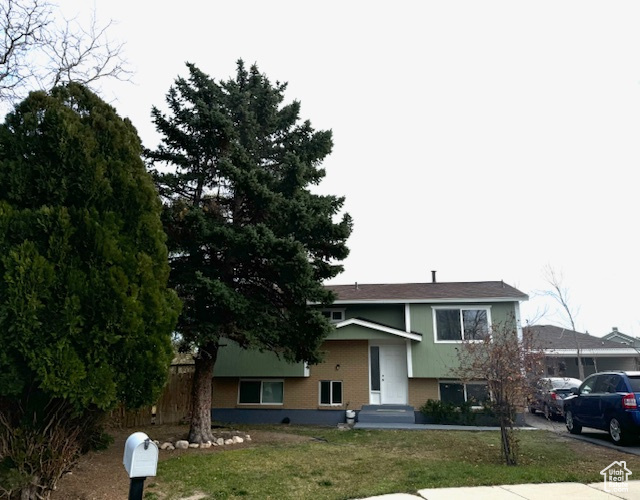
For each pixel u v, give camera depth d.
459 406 15.55
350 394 16.80
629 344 29.05
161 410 15.67
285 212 11.03
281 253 10.45
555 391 16.48
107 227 5.88
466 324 16.81
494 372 8.77
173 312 6.30
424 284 20.12
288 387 17.14
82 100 6.60
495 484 6.80
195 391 11.27
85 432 6.02
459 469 7.75
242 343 11.56
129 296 5.77
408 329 16.98
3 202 5.41
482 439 11.52
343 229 11.41
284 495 6.44
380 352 17.41
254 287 11.73
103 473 7.55
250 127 11.93
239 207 11.81
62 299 5.35
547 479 7.01
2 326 5.02
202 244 10.67
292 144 12.71
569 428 12.66
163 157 11.61
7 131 5.87
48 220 5.47
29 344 5.07
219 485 6.95
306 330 11.06
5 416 5.35
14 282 5.05
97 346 5.45
